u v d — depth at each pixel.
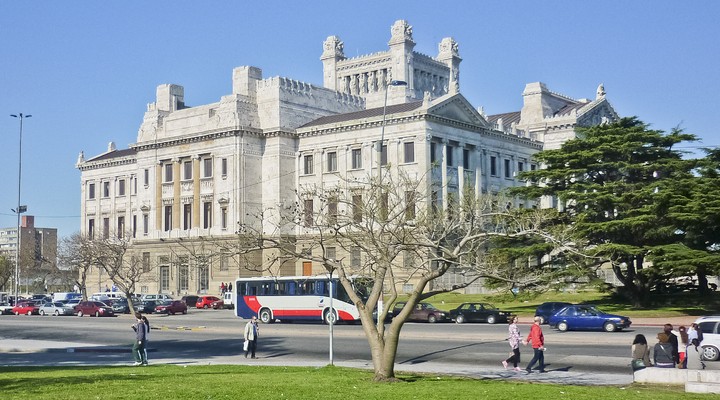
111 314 96.12
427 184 92.62
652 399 26.66
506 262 57.62
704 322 41.97
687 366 34.44
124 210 140.12
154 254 123.06
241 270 112.00
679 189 71.88
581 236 72.31
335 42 165.12
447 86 162.62
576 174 81.00
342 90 163.12
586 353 45.12
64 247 142.12
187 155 121.31
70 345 57.53
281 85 116.50
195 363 43.78
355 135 111.31
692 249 70.81
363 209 45.91
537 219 47.78
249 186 115.19
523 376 35.94
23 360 47.78
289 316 75.81
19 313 107.56
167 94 130.88
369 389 29.66
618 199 74.94
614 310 74.69
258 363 43.16
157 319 86.81
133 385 31.03
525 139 126.44
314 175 114.69
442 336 56.03
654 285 82.81
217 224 116.06
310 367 39.12
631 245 73.75
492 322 71.81
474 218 43.38
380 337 33.31
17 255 123.06
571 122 129.50
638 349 33.53
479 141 115.56
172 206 122.81
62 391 29.31
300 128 116.56
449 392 28.69
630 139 80.06
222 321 80.50
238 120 114.38
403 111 108.88
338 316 73.00
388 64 156.75
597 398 26.94
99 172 145.50
